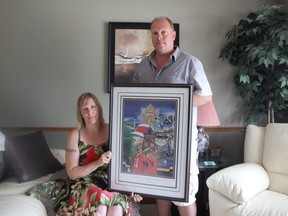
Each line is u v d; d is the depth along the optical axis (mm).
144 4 2613
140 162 1515
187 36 2660
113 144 1553
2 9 2564
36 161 2012
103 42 2629
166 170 1470
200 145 2273
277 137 2059
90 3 2592
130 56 2609
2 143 1896
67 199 1646
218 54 2691
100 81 2660
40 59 2621
